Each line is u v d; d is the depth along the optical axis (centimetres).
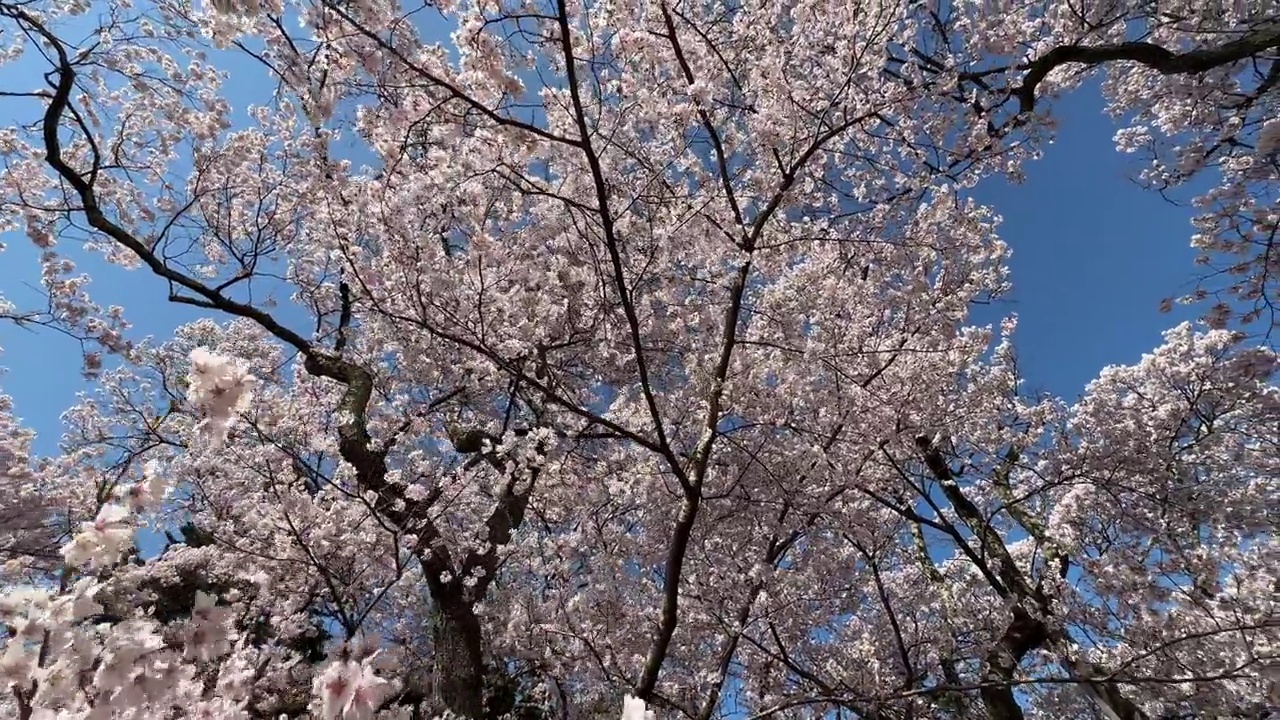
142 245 539
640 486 571
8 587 235
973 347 584
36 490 754
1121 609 617
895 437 543
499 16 316
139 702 234
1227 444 769
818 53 494
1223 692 535
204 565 592
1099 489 700
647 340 540
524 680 680
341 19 311
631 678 527
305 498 498
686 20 444
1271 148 489
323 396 705
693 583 539
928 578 700
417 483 550
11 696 233
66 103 534
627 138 438
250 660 407
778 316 532
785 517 540
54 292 672
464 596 526
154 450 730
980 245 611
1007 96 509
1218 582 618
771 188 465
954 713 660
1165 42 584
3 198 620
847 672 645
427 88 346
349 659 268
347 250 444
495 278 464
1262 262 572
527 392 556
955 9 539
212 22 283
